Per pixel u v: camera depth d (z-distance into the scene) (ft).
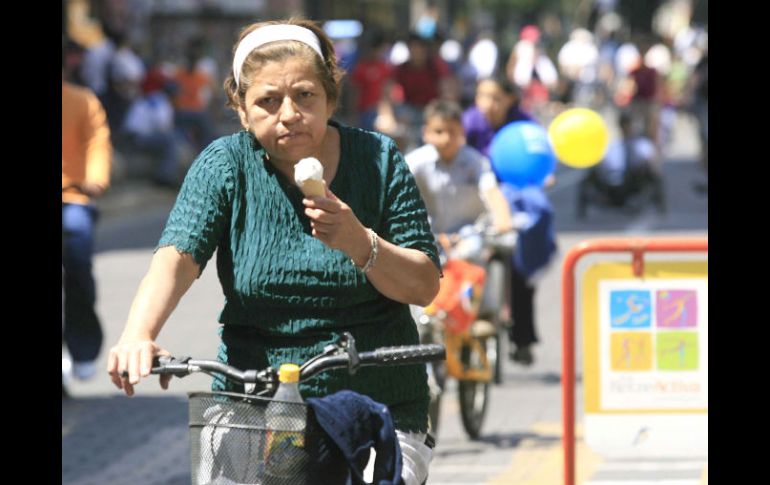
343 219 32.42
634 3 392.47
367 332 34.58
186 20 267.80
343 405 31.35
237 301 34.45
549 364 94.58
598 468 67.62
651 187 180.14
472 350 73.67
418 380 35.14
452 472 66.80
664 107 265.95
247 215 34.45
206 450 30.99
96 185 80.74
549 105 367.86
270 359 34.30
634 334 56.13
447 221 74.84
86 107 80.79
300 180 31.96
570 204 196.85
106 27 210.79
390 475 31.73
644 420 56.24
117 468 67.51
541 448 71.77
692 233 160.25
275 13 285.43
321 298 34.09
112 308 115.55
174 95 216.13
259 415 30.66
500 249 80.64
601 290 56.24
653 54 371.97
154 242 162.91
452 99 162.91
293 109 33.76
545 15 631.97
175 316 111.14
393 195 35.17
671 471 66.80
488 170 74.79
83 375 82.79
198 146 219.41
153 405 81.82
